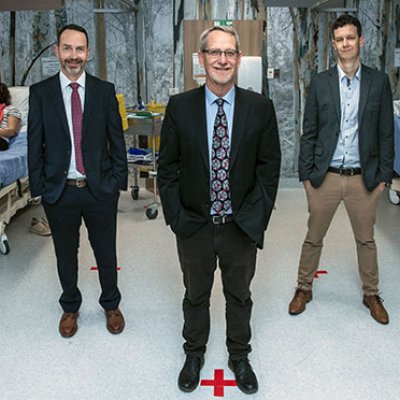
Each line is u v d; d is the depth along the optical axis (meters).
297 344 2.47
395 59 5.42
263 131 1.89
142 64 5.45
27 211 4.84
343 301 2.92
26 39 5.36
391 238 3.95
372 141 2.50
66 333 2.54
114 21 5.33
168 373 2.25
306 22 5.32
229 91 1.84
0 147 4.06
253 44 5.03
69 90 2.31
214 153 1.87
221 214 1.92
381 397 2.07
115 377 2.22
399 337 2.52
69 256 2.51
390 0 5.26
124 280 3.23
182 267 2.06
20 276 3.31
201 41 1.80
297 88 5.51
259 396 2.08
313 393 2.10
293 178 5.78
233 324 2.11
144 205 5.00
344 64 2.44
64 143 2.30
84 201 2.38
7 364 2.32
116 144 2.44
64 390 2.14
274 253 3.70
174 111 1.88
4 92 4.47
